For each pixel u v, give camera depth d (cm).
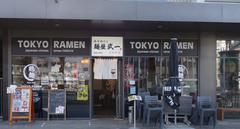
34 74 1513
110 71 1549
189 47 1566
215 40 1575
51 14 1294
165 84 1435
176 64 1310
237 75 1602
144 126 1362
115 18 1317
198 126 1385
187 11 1345
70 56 1526
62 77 1528
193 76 1570
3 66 1491
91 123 1430
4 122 1445
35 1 1289
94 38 1528
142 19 1327
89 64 1534
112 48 1534
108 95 1561
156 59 1558
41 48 1513
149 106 1362
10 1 1280
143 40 1552
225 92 1598
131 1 1333
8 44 1495
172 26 1448
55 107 1480
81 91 1534
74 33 1521
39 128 1312
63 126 1359
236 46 1596
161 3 1337
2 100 1501
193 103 1555
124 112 1550
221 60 1596
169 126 1319
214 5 1355
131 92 1488
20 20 1322
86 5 1306
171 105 1304
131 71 1551
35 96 1509
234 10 1361
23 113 1401
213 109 1336
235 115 1578
